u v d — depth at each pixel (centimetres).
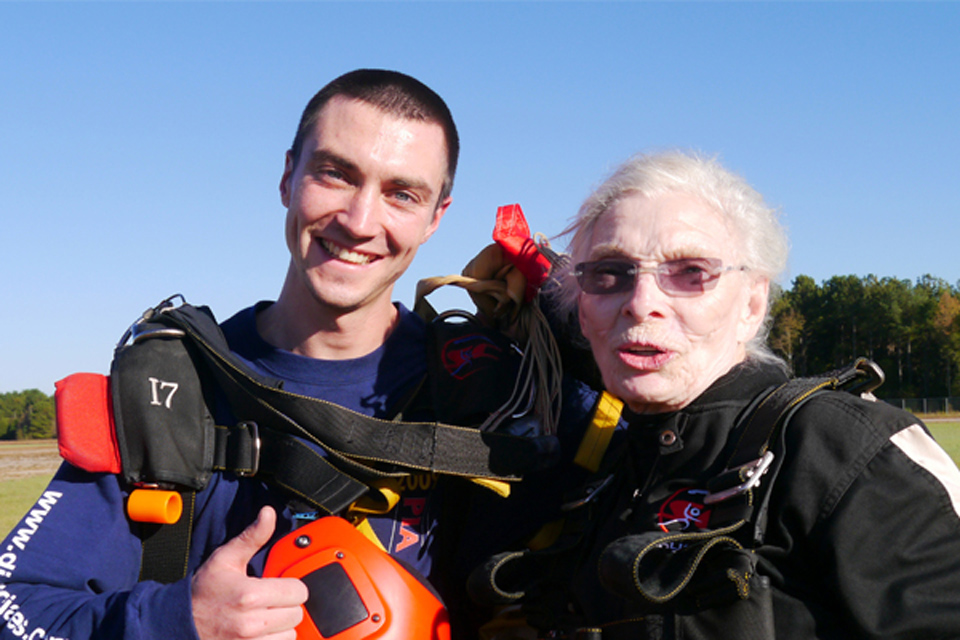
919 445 131
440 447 181
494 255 218
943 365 7944
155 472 171
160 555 177
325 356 196
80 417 169
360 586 154
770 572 130
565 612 168
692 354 151
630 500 160
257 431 181
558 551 172
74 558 165
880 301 8300
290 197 201
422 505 194
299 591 145
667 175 156
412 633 155
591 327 160
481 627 186
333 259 184
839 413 135
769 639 125
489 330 212
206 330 187
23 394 9719
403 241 186
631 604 142
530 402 198
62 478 174
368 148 180
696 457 149
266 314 207
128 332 185
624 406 194
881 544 124
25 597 157
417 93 189
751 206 162
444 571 198
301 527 168
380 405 194
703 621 130
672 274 150
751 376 155
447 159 197
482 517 198
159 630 141
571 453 205
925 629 119
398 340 201
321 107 185
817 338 8600
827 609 129
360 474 180
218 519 182
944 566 122
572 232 179
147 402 173
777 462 132
